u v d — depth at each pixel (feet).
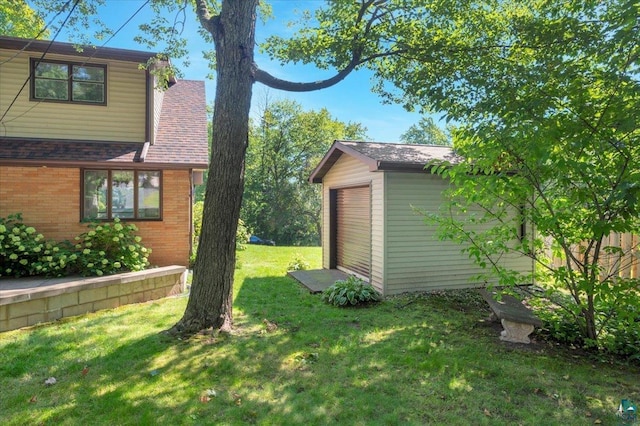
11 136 27.20
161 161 27.32
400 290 22.11
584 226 12.38
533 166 12.86
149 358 11.96
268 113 81.41
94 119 28.71
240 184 15.19
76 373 10.89
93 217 27.76
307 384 10.36
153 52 28.71
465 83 17.81
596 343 12.84
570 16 16.01
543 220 12.81
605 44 11.80
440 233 15.98
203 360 11.84
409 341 13.89
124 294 19.21
